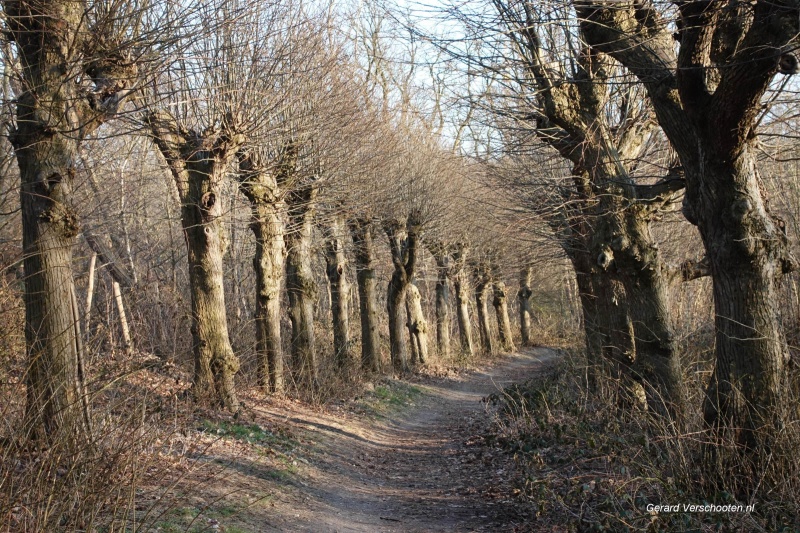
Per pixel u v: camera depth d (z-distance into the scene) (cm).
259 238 1477
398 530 775
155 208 2147
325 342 2139
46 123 708
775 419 657
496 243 2558
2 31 702
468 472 1082
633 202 939
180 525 620
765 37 574
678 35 698
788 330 869
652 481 698
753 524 588
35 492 517
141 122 1081
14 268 903
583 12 760
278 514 770
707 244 701
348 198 1733
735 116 621
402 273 2484
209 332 1169
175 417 743
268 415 1289
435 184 2350
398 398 2005
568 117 990
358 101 1680
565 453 954
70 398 654
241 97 1149
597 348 1463
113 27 770
